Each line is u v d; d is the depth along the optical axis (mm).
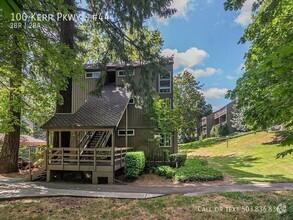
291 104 3598
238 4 6852
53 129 12344
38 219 6176
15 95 11789
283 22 5430
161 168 13094
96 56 16469
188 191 9117
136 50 14242
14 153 15359
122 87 17250
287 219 5695
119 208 7039
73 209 6980
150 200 7828
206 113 51500
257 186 9711
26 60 8648
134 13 12031
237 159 18281
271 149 19719
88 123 12117
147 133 16375
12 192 9055
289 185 9805
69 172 12875
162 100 16266
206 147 29453
